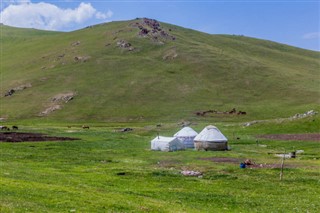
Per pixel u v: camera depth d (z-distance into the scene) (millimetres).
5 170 49625
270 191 45656
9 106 193125
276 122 128250
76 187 41156
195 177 54375
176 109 182250
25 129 132750
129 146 94062
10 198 31391
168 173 56125
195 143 91062
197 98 196125
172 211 33188
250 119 165250
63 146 89625
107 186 44969
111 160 70875
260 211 36281
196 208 36344
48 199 32781
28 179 43625
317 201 40750
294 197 42656
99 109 186250
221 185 49000
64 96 199125
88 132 125250
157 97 197875
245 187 47719
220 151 85875
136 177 53375
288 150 85000
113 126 151125
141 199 37656
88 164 65562
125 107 187750
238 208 37469
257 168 59938
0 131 123438
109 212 30625
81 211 30047
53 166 61344
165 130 128250
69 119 176625
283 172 56656
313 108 170500
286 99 194375
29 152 78312
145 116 176500
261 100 195500
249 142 99188
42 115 182625
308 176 53594
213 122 159500
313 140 96812
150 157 75500
